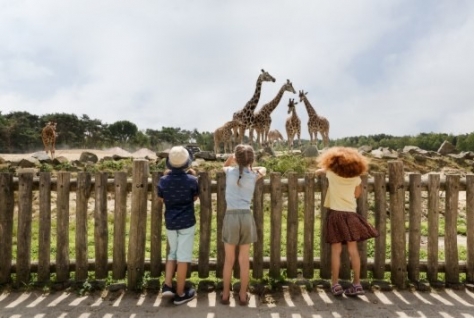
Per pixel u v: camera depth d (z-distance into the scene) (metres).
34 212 7.78
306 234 4.50
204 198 4.45
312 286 4.37
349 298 4.14
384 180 4.50
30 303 3.96
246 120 15.95
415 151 15.66
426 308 3.92
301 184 4.49
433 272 4.51
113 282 4.41
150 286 4.27
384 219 4.50
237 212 3.87
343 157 4.10
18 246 4.33
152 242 4.41
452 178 4.51
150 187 4.49
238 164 3.98
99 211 4.39
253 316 3.70
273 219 4.48
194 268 4.54
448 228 4.52
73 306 3.90
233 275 4.52
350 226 4.03
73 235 6.71
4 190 4.34
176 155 3.95
